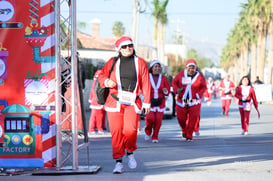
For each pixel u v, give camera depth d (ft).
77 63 26.66
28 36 25.50
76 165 26.48
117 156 26.35
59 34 25.62
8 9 25.50
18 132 25.89
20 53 25.59
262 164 29.25
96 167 27.50
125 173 26.40
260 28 185.78
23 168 25.96
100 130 50.06
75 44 26.12
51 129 25.79
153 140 42.16
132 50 26.32
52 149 25.85
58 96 25.70
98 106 49.67
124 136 26.68
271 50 168.45
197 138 45.21
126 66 26.27
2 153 25.99
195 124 44.34
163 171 26.94
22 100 25.77
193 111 42.32
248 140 43.11
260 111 92.89
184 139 44.39
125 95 26.11
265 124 61.41
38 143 25.89
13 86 25.75
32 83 25.70
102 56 151.84
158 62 42.19
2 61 25.68
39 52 25.54
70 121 26.86
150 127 43.42
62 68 26.53
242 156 32.91
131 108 26.18
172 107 72.79
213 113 86.38
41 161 25.93
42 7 25.39
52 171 25.77
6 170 25.96
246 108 47.93
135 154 34.42
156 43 189.26
